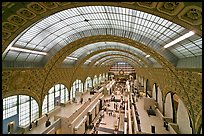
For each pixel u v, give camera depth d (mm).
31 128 20609
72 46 25641
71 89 40500
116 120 37094
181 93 17969
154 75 31859
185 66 15375
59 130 23219
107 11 16000
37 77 23922
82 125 27719
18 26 11844
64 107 30516
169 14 9492
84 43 26781
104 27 22297
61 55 26219
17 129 20125
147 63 33906
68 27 20422
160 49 18703
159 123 21969
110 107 49656
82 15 17500
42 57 24266
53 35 20891
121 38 22984
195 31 9852
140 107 30797
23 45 18516
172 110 22188
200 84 12945
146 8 9773
